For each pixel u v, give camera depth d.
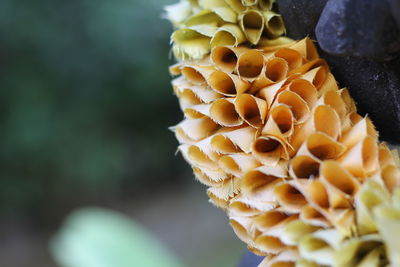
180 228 2.14
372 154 0.38
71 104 1.99
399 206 0.36
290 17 0.41
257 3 0.42
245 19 0.42
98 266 0.69
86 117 2.02
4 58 1.91
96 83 1.98
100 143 2.07
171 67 0.44
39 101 1.94
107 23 1.91
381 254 0.37
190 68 0.43
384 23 0.37
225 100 0.41
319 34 0.38
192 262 1.94
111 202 2.25
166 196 2.34
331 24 0.38
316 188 0.38
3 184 2.03
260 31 0.42
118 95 2.06
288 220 0.39
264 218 0.40
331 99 0.40
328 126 0.39
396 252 0.35
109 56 1.95
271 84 0.41
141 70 2.01
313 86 0.40
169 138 2.29
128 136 2.21
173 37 0.43
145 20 1.95
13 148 1.95
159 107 2.18
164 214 2.23
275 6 0.42
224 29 0.42
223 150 0.41
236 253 1.93
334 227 0.37
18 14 1.84
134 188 2.33
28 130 1.92
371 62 0.40
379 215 0.36
